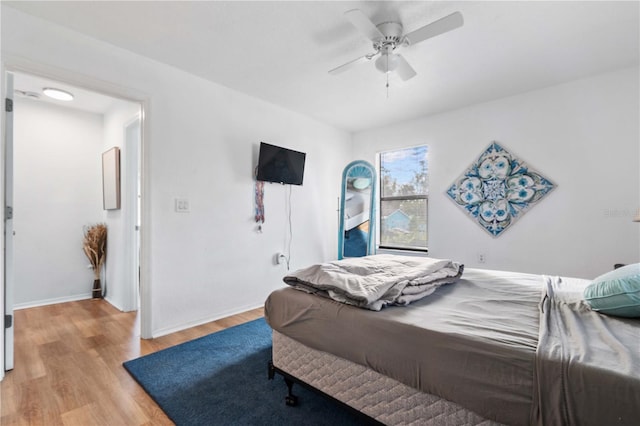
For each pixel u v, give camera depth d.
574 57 2.38
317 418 1.49
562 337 1.02
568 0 1.76
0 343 1.81
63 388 1.73
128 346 2.28
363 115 3.77
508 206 3.14
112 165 3.39
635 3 1.77
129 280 3.15
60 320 2.86
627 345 0.94
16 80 2.86
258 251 3.29
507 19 1.92
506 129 3.16
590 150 2.71
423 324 1.16
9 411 1.52
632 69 2.53
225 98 2.97
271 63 2.52
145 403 1.60
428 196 3.74
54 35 2.00
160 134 2.51
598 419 0.77
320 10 1.87
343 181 4.15
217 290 2.91
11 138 1.94
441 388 1.04
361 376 1.31
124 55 2.31
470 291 1.71
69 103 3.46
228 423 1.45
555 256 2.88
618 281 1.24
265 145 3.18
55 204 3.47
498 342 0.99
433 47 2.24
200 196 2.77
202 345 2.30
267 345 2.31
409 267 1.90
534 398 0.86
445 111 3.59
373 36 1.90
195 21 1.98
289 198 3.64
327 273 1.63
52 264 3.44
